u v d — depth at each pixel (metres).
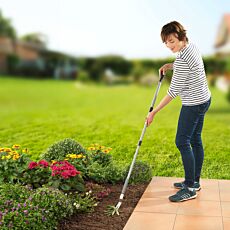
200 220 2.21
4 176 2.46
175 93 2.47
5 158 2.50
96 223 2.20
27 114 7.16
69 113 7.38
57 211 2.07
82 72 17.25
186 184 2.54
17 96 12.05
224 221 2.20
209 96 2.52
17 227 1.88
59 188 2.38
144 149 3.97
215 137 4.55
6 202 2.00
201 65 2.46
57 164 2.48
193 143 2.63
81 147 2.91
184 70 2.42
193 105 2.46
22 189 2.16
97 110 8.09
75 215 2.28
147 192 2.65
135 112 7.62
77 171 2.42
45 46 21.58
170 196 2.50
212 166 3.44
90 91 13.69
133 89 14.01
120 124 5.64
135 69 15.84
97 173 2.78
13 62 20.56
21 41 21.14
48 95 12.37
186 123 2.49
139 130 5.02
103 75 16.80
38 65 20.91
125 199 2.54
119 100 10.47
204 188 2.73
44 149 4.09
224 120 6.12
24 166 2.50
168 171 3.35
